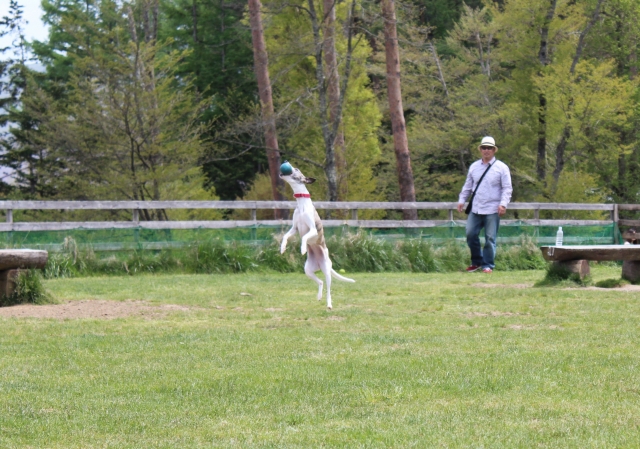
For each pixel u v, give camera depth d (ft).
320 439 15.28
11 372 21.16
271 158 78.23
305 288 42.55
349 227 60.34
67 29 75.97
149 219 82.07
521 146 93.40
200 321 30.45
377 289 42.14
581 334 26.73
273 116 76.43
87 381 20.13
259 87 78.02
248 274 52.39
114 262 51.85
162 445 15.06
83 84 76.95
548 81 82.07
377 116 88.38
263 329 28.32
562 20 88.94
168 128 79.71
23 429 16.08
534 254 61.46
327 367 21.58
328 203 60.39
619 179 98.48
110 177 77.66
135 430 16.05
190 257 53.62
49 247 50.90
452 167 119.34
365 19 75.66
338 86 81.51
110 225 53.57
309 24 79.10
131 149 76.02
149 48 76.54
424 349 24.17
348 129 84.74
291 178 31.81
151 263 52.65
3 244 49.24
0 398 18.42
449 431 15.76
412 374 20.71
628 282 42.50
